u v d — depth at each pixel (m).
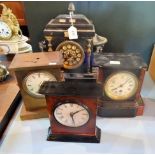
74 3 0.98
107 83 0.72
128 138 0.70
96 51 0.95
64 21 0.86
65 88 0.61
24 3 0.98
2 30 1.04
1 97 0.86
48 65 0.68
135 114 0.78
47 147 0.68
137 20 1.02
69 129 0.68
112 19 1.02
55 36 0.86
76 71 0.94
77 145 0.68
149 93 0.92
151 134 0.72
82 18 0.86
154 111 0.82
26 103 0.77
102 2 0.97
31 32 1.07
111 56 0.75
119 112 0.77
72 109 0.63
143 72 0.69
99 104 0.76
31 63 0.69
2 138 0.72
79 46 0.88
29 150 0.67
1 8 1.15
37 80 0.72
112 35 1.08
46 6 0.99
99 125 0.76
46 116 0.80
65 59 0.91
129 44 1.11
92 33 0.84
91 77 0.71
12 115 0.83
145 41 1.09
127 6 0.98
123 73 0.69
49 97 0.61
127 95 0.75
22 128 0.76
